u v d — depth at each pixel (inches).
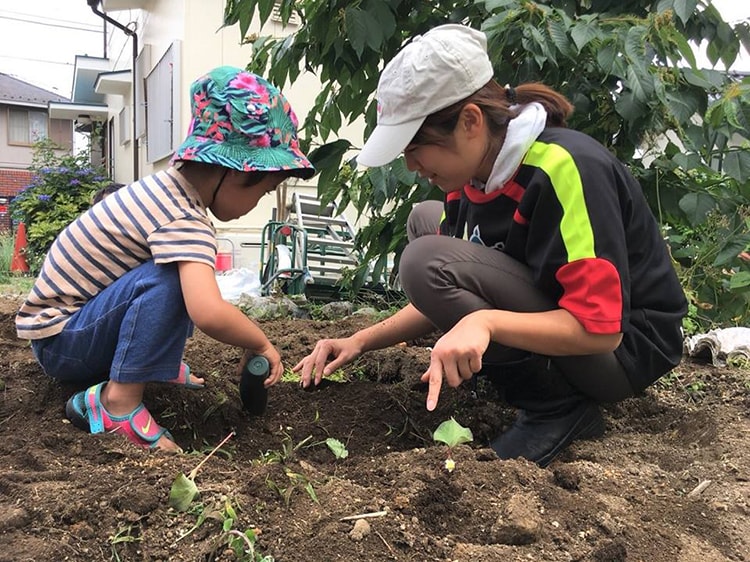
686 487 53.9
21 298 156.5
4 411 63.7
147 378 58.1
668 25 83.2
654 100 86.6
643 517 47.8
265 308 139.9
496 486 49.7
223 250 238.4
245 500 43.6
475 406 75.4
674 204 104.0
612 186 56.6
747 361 92.0
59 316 60.4
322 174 102.9
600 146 59.6
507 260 61.6
